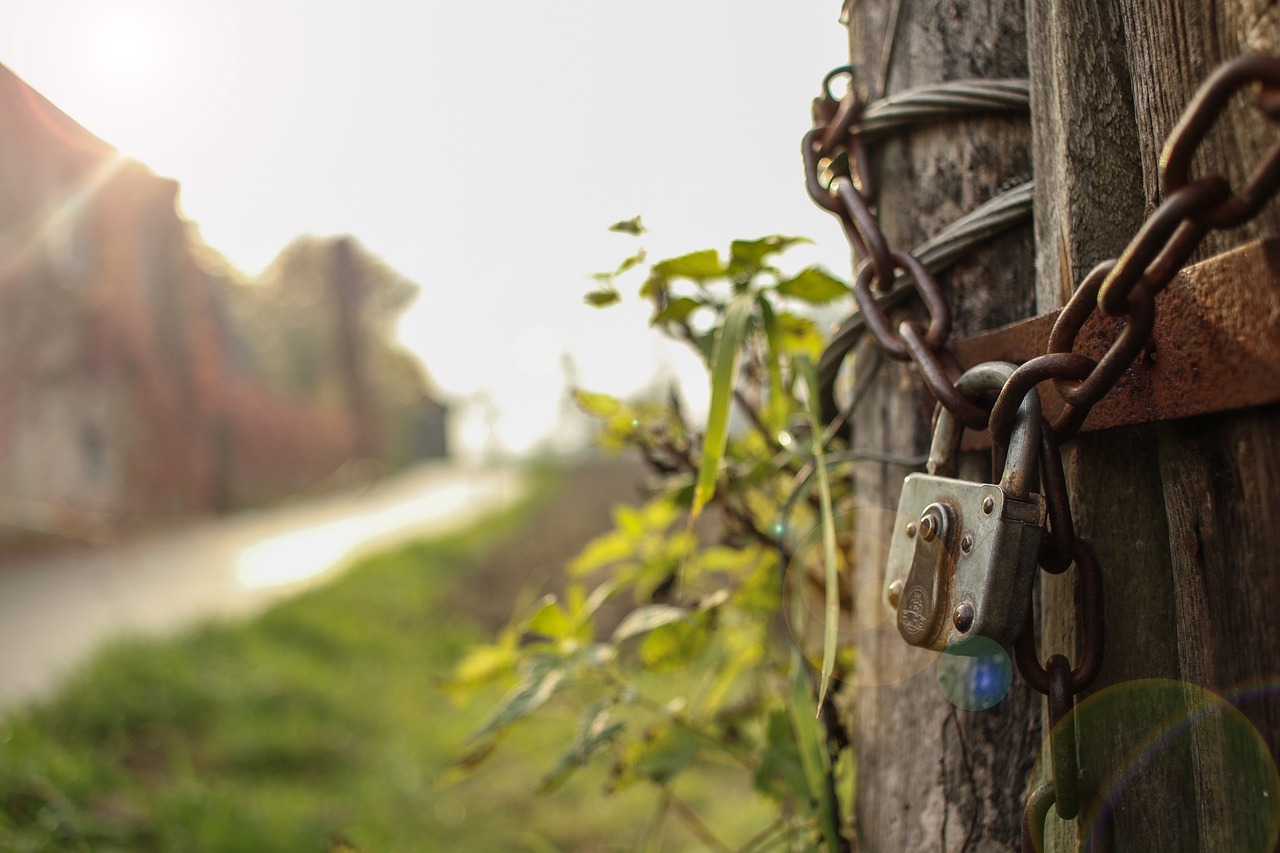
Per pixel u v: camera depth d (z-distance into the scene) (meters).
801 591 1.07
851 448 1.11
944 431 0.76
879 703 0.97
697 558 1.40
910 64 0.92
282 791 3.51
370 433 39.72
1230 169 0.58
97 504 17.34
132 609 8.28
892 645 0.95
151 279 20.09
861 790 1.00
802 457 1.08
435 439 55.41
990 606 0.64
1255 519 0.57
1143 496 0.69
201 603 8.69
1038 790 0.68
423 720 4.77
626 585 1.40
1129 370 0.63
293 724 4.34
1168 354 0.59
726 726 1.31
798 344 1.24
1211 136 0.59
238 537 17.09
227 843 2.82
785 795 1.12
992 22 0.88
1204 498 0.61
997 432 0.65
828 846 0.88
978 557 0.65
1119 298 0.55
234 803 3.12
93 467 17.39
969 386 0.72
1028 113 0.86
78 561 12.30
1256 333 0.53
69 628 7.20
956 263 0.87
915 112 0.89
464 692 1.36
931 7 0.91
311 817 3.18
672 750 1.22
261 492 26.48
